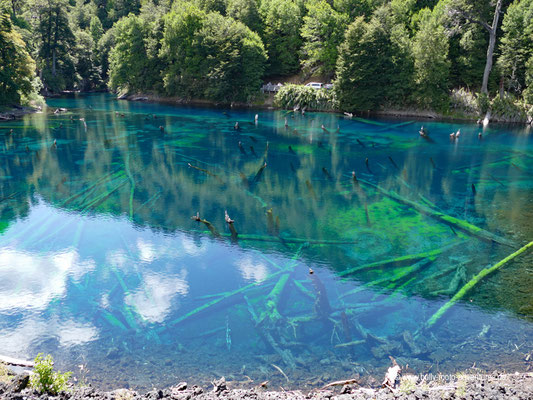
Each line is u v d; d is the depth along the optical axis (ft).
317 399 28.86
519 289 50.93
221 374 34.91
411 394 27.53
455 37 227.61
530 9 190.80
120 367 35.91
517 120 197.47
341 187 99.81
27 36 314.76
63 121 197.88
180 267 57.21
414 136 169.89
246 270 56.34
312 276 51.37
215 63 262.67
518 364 35.65
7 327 42.39
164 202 86.84
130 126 187.73
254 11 287.07
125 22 303.27
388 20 218.79
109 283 52.34
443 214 78.48
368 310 45.78
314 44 260.42
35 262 58.18
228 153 137.90
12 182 100.63
